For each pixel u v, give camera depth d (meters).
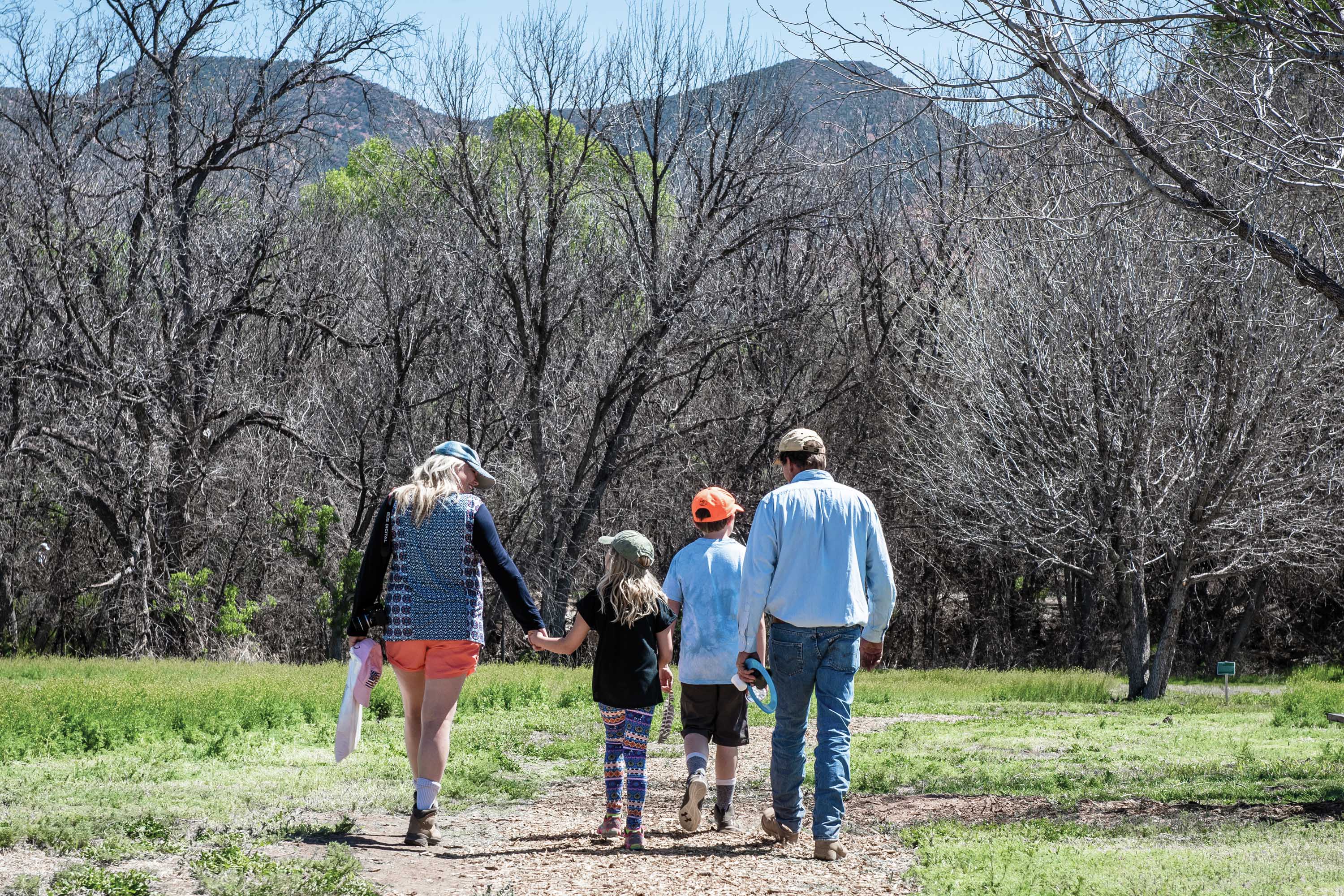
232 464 34.28
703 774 6.35
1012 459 24.22
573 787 8.34
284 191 35.12
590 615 6.11
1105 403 22.23
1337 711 16.31
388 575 5.85
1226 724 15.41
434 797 5.67
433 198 35.22
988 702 19.39
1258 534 22.22
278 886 4.47
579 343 34.75
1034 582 41.06
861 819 7.18
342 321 35.47
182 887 4.60
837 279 36.69
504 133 34.03
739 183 32.06
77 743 9.25
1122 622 23.48
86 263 31.53
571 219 34.81
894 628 41.78
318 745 9.95
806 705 5.91
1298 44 7.16
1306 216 9.19
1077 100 7.23
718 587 6.52
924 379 35.34
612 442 33.69
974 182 23.31
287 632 36.06
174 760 8.74
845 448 36.81
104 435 31.36
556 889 4.84
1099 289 21.78
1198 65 7.16
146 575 30.92
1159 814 7.25
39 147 31.34
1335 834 6.23
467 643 5.66
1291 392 20.89
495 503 35.47
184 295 32.06
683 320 32.09
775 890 4.91
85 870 4.69
